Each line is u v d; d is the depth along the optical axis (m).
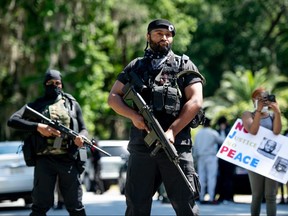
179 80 13.49
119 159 48.19
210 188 33.25
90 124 63.06
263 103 18.47
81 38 60.16
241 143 18.67
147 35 13.75
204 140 33.25
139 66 13.64
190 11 84.31
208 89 84.19
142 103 13.14
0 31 57.00
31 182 31.95
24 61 59.22
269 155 18.48
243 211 28.97
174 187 13.39
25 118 17.06
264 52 83.56
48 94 17.42
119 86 13.77
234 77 74.50
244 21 83.69
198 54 84.31
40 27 57.25
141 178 13.50
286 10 80.88
